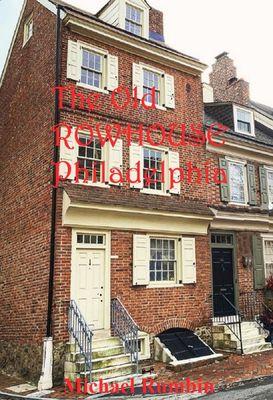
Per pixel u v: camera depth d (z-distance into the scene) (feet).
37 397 26.02
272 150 52.11
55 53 36.76
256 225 48.44
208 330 40.29
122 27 42.96
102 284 34.24
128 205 35.47
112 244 35.35
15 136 43.50
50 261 31.65
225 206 46.09
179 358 33.24
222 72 65.62
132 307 35.37
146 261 37.11
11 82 47.60
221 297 43.75
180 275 39.63
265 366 31.68
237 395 23.76
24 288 35.65
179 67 45.29
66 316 31.32
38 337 31.68
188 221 40.70
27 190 38.24
